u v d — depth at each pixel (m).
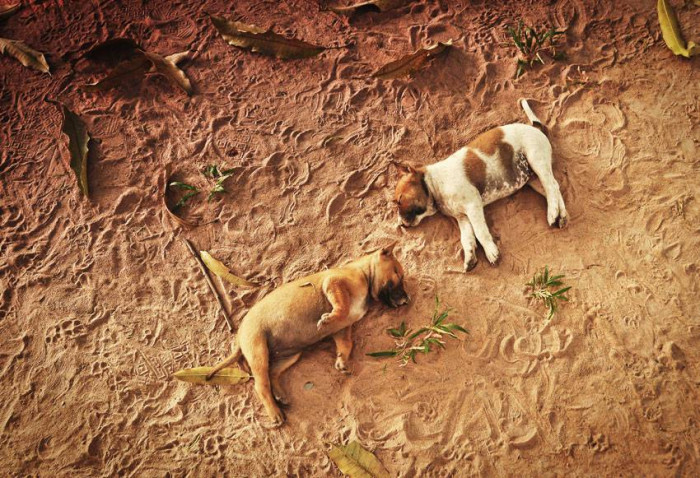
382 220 2.73
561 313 2.58
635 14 2.95
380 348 2.58
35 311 2.70
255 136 2.88
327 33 3.02
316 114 2.90
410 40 2.97
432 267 2.66
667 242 2.63
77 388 2.61
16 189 2.87
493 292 2.62
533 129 2.69
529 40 2.87
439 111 2.86
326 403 2.54
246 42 2.99
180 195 2.82
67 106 2.98
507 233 2.67
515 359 2.54
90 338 2.66
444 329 2.55
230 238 2.76
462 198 2.64
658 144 2.75
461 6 3.01
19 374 2.63
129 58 3.03
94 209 2.82
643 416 2.47
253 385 2.57
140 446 2.54
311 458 2.49
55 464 2.54
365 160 2.82
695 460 2.43
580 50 2.91
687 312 2.56
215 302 2.68
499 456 2.46
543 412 2.49
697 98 2.80
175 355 2.62
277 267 2.71
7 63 3.06
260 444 2.51
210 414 2.55
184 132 2.91
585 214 2.68
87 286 2.73
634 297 2.58
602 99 2.82
